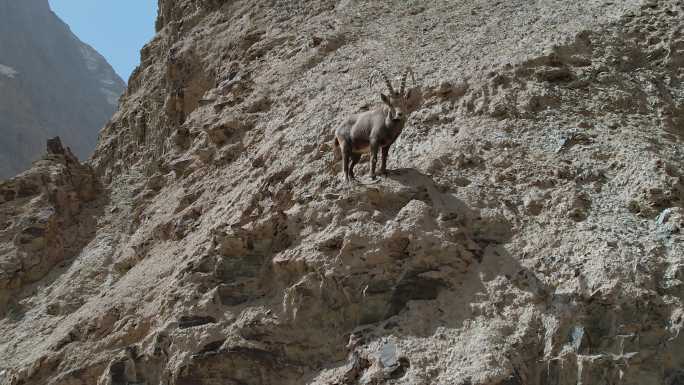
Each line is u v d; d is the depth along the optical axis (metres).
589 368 8.48
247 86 18.41
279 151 14.23
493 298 9.50
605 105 13.02
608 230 10.02
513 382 8.43
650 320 8.77
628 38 14.87
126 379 10.91
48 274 19.22
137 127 25.80
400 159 12.22
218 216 13.74
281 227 11.40
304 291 10.23
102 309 13.12
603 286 9.06
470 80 13.73
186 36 25.30
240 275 11.23
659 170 10.98
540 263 9.79
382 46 17.05
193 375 10.12
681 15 15.18
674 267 9.31
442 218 10.45
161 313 11.39
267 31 21.59
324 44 18.14
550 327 8.99
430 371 8.70
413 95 13.88
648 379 8.38
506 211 10.72
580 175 11.26
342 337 9.82
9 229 20.09
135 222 18.91
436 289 9.78
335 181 11.92
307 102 15.80
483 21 16.86
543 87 13.26
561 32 14.91
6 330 16.91
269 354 10.03
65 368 11.96
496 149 11.98
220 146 17.14
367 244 10.23
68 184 21.86
